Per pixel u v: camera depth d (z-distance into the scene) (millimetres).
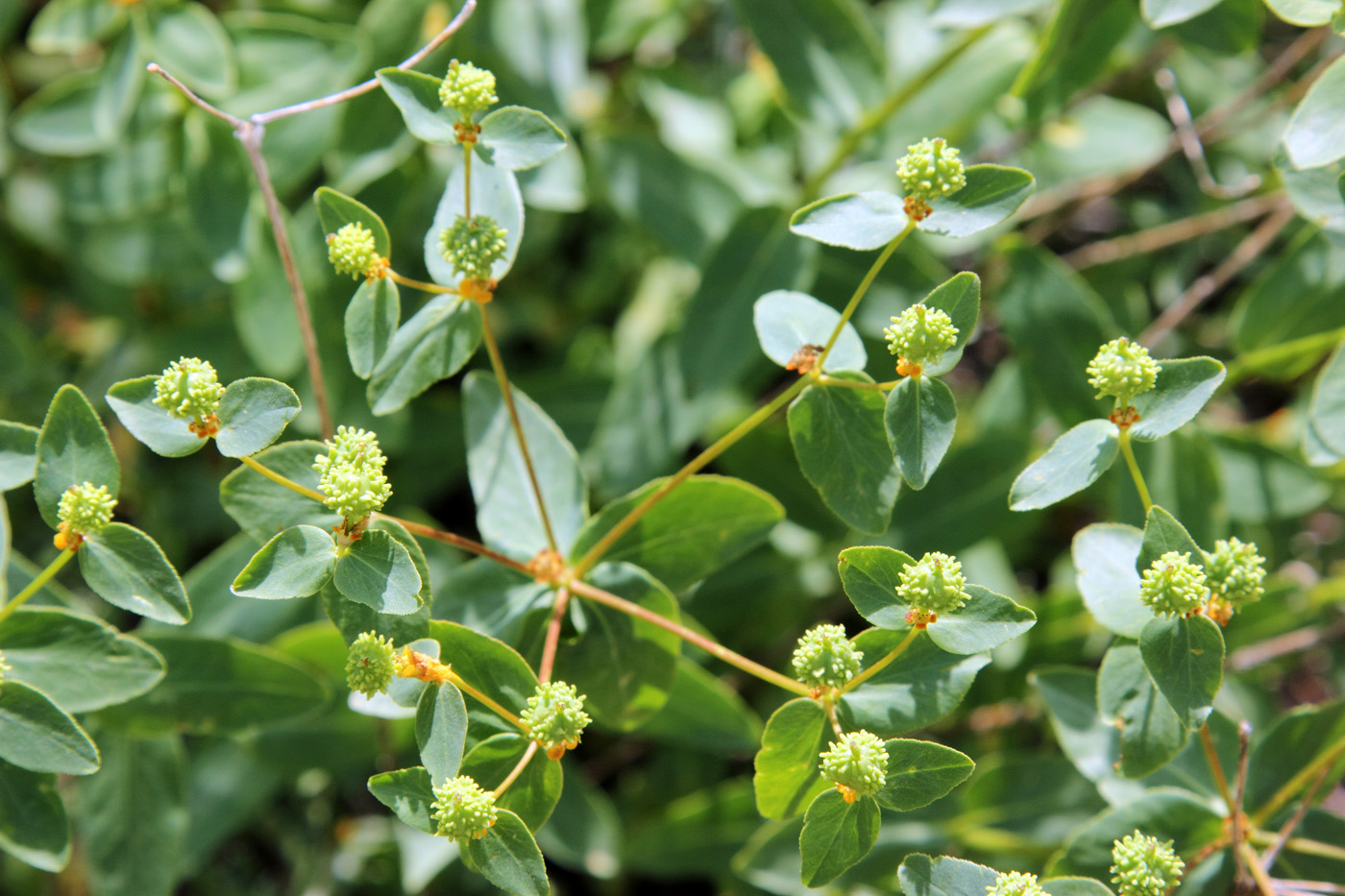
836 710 419
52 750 420
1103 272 595
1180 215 629
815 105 505
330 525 424
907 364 413
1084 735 456
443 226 432
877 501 426
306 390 507
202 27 486
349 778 557
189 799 505
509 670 421
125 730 457
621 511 445
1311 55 596
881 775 407
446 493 618
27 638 430
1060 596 509
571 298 628
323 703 461
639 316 603
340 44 498
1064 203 583
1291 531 544
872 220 417
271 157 498
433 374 430
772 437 543
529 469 438
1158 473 489
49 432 415
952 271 618
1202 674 412
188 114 496
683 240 532
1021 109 510
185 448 412
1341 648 522
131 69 485
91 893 529
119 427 582
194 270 550
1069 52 486
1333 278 489
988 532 505
